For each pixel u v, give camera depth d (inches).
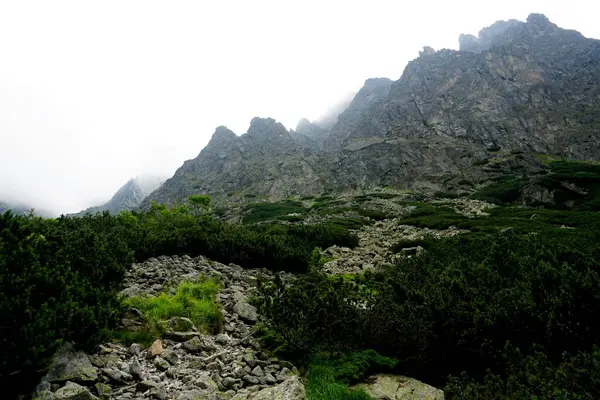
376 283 601.9
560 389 196.4
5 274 281.9
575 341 256.8
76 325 274.5
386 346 323.0
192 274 555.2
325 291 381.4
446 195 3693.4
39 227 423.8
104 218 839.1
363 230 1742.1
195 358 309.9
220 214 4709.6
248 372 295.0
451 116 6756.9
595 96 6609.3
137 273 526.9
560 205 2726.4
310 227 1245.1
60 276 308.7
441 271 508.7
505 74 7426.2
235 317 411.8
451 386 248.2
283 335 338.0
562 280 295.0
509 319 292.0
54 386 230.2
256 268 714.2
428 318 327.6
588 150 5334.6
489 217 1852.9
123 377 259.0
